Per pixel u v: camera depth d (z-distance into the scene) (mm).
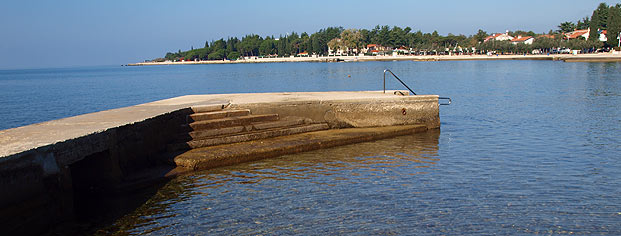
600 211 8172
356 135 14781
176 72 134750
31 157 7410
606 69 61312
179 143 12445
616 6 117125
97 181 9781
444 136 15938
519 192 9312
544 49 148750
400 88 43219
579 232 7316
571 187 9586
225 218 8273
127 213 8664
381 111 16562
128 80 87625
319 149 13781
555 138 15023
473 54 166875
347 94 18109
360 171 11227
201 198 9398
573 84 39031
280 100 15539
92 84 74625
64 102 39594
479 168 11320
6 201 6922
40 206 7562
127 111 12852
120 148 10289
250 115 14633
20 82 91125
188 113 13734
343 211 8453
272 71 103062
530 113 21719
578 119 19141
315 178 10664
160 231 7773
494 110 23484
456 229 7520
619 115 19969
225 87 54375
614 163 11516
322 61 190375
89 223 8203
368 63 143625
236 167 11711
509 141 14766
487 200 8867
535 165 11492
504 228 7523
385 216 8156
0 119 28328
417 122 17141
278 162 12203
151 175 10633
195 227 7906
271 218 8219
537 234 7266
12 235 7020
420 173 10953
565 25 184250
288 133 14664
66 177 8219
